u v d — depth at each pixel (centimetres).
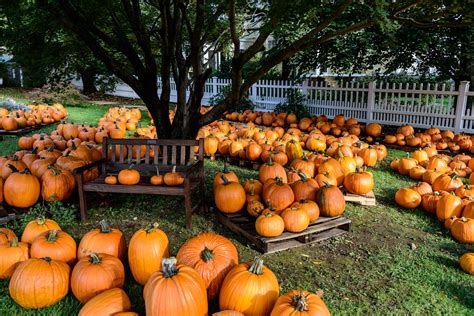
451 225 462
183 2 570
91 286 302
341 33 441
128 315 265
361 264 393
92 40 533
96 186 471
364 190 546
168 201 539
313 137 815
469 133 880
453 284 362
